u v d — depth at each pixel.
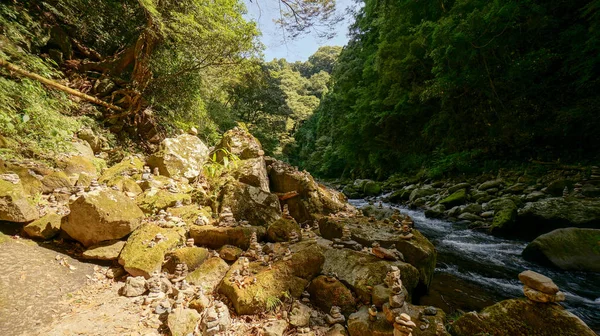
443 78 12.21
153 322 2.20
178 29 7.83
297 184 5.64
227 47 8.71
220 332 2.12
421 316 2.28
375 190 15.98
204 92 12.61
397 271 2.21
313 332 2.21
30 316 2.10
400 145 19.61
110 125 7.62
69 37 8.27
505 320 2.09
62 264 2.84
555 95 10.32
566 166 9.09
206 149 6.14
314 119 43.50
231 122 16.28
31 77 5.31
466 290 4.05
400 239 3.70
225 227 3.59
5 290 2.25
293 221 4.20
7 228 3.09
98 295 2.52
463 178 12.73
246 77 13.09
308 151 40.19
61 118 5.59
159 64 9.05
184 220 3.80
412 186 14.03
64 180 4.04
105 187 3.94
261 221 4.27
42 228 3.13
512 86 11.14
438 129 16.12
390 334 2.00
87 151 5.60
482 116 13.02
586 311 3.67
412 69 16.23
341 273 2.93
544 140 10.66
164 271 2.91
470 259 5.53
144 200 4.00
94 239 3.13
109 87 7.94
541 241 5.26
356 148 24.06
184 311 2.20
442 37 11.21
